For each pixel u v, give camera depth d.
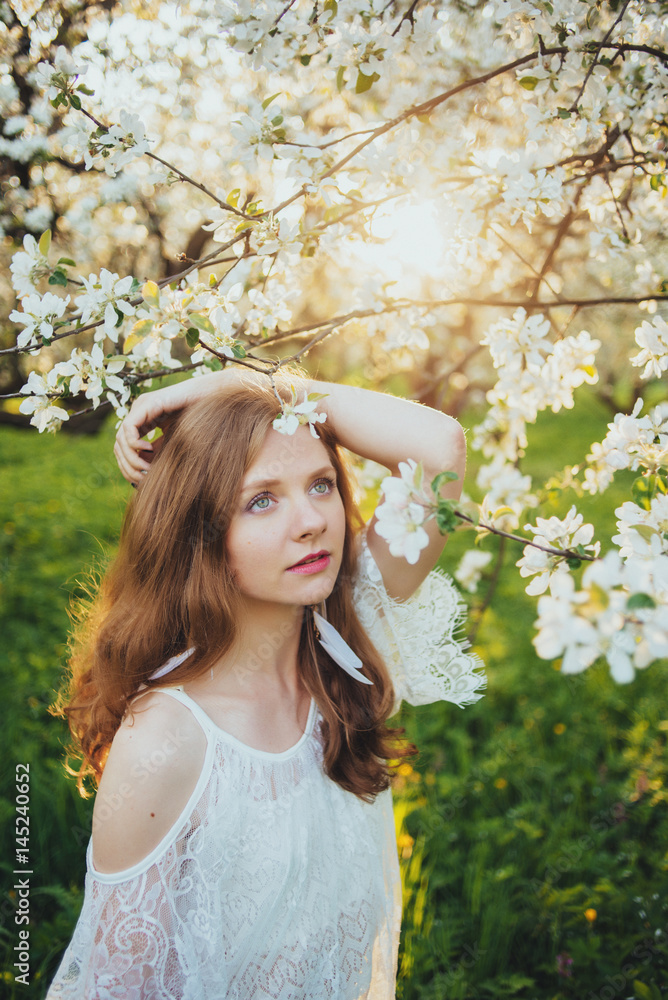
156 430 1.12
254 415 1.08
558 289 2.31
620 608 0.70
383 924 1.33
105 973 0.96
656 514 0.93
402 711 3.12
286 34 1.26
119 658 1.13
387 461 1.24
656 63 1.46
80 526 5.68
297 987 1.06
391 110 1.53
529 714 3.19
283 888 1.05
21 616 4.07
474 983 1.92
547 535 0.97
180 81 2.18
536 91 1.37
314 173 1.26
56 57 1.20
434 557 1.30
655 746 2.87
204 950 0.99
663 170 1.50
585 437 10.16
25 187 2.44
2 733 2.73
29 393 1.13
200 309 1.11
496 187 1.31
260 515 1.08
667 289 1.59
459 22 1.68
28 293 1.13
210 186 2.46
